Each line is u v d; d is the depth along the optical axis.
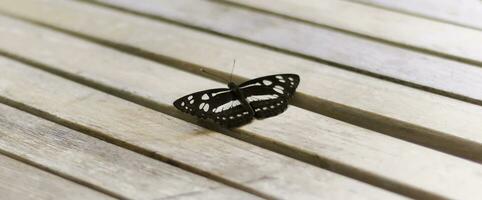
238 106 0.67
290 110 0.68
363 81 0.70
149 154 0.66
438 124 0.67
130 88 0.70
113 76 0.71
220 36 0.74
